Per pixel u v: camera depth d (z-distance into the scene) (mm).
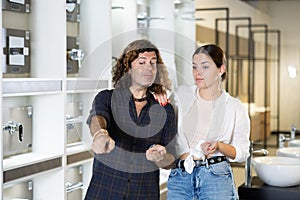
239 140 2930
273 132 8094
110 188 2428
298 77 8055
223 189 2855
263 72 8672
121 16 4113
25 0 3467
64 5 3490
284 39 8180
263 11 8406
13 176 3070
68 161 3586
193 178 2855
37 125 3568
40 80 3258
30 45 3557
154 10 4672
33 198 3582
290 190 3600
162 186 4324
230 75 8289
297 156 4406
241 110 2928
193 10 5688
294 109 7996
